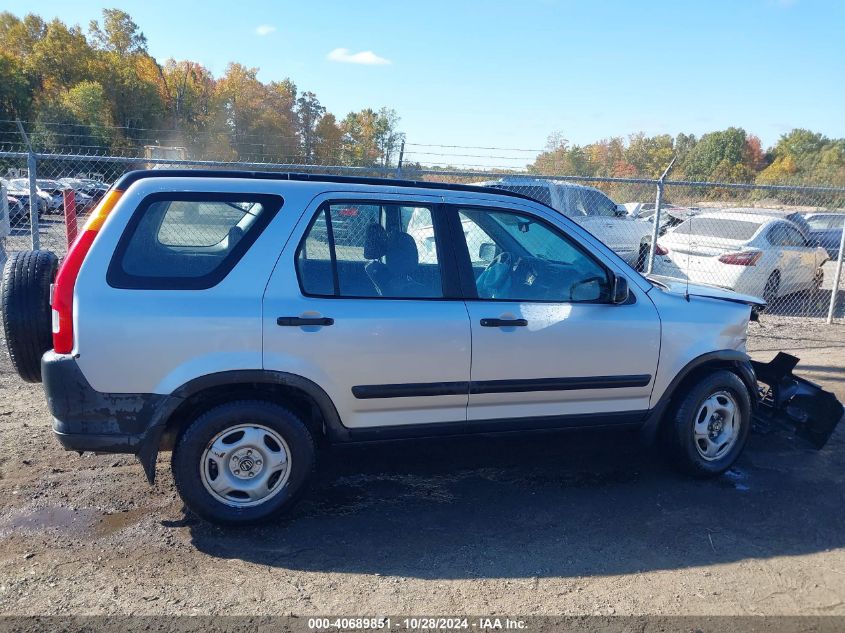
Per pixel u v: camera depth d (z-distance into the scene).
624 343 4.33
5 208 10.12
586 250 4.38
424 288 4.02
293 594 3.25
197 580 3.34
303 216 3.82
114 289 3.49
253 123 63.41
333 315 3.75
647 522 4.07
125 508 4.04
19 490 4.21
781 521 4.13
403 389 3.92
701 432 4.62
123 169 13.52
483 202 4.23
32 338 3.70
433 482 4.56
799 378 5.24
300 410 3.97
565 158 26.77
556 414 4.33
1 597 3.15
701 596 3.33
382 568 3.49
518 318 4.09
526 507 4.23
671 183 9.22
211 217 3.76
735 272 10.81
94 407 3.49
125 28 77.50
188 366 3.55
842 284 14.16
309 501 4.22
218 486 3.74
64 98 57.78
